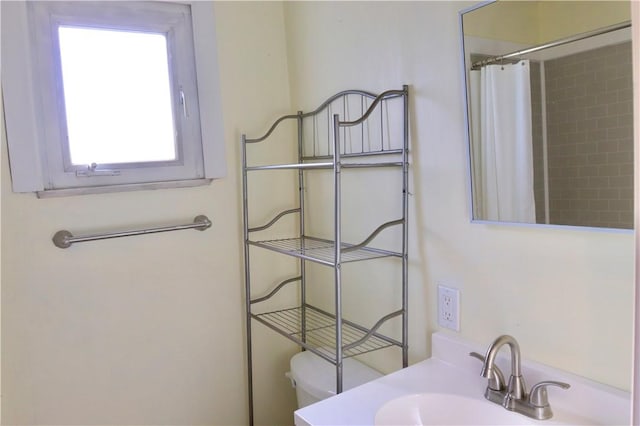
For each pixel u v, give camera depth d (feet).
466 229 4.12
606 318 3.22
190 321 5.84
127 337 5.48
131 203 5.41
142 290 5.53
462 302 4.22
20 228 4.87
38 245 4.97
